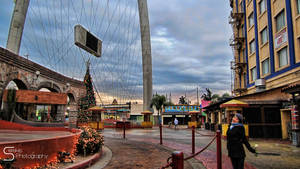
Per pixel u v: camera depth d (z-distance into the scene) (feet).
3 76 65.10
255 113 56.24
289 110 53.47
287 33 57.57
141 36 173.58
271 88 63.36
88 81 93.61
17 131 49.01
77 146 27.43
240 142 16.61
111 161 26.45
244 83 89.97
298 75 52.29
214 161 26.45
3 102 64.23
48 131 50.65
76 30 76.95
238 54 93.66
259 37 74.59
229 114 52.26
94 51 85.92
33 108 74.59
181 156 9.66
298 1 54.70
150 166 23.91
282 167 23.00
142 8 177.17
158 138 56.18
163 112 188.55
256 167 22.94
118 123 107.04
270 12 66.90
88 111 89.86
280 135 54.80
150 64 168.45
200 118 178.50
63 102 78.43
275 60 63.57
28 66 77.97
